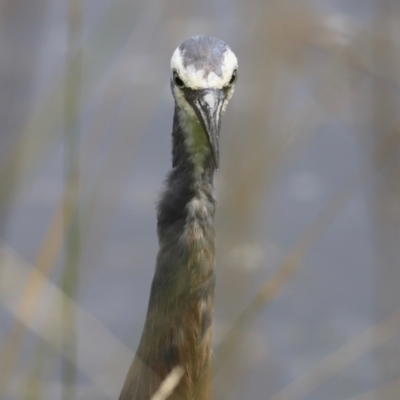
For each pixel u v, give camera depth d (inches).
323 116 233.5
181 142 223.5
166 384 222.1
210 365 223.6
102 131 231.3
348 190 236.5
